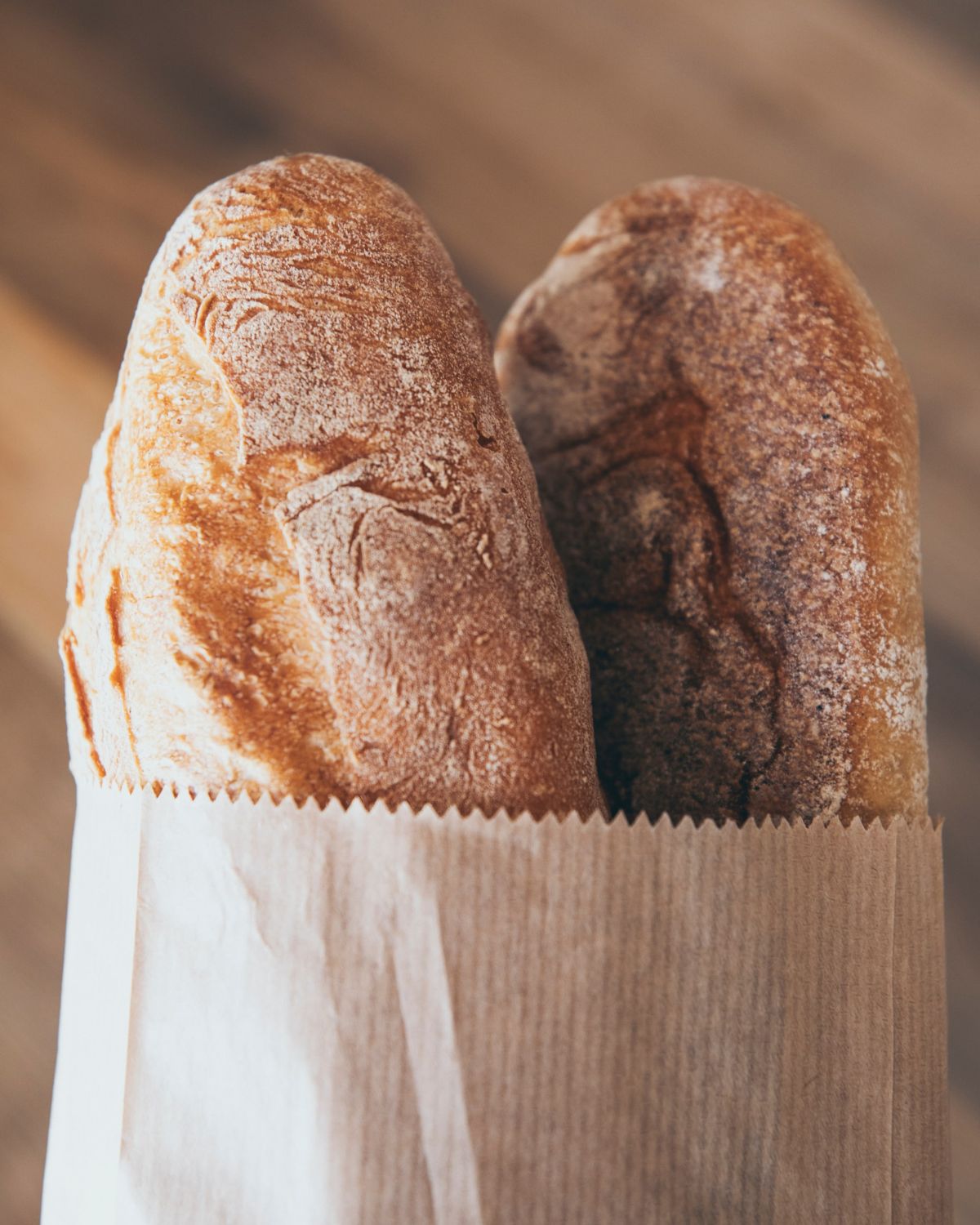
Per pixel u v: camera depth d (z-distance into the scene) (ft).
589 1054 0.81
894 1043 0.88
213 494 0.87
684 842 0.84
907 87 1.67
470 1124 0.80
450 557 0.86
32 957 1.50
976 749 1.51
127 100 1.75
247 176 0.93
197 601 0.86
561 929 0.82
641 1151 0.81
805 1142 0.84
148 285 0.93
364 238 0.91
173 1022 0.82
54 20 1.78
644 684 1.00
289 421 0.87
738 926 0.84
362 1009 0.81
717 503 0.99
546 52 1.74
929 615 1.54
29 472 1.64
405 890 0.81
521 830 0.82
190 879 0.82
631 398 1.04
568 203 1.69
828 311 0.98
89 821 0.90
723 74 1.71
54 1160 0.89
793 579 0.96
